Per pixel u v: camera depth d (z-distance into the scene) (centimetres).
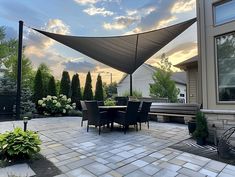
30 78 1513
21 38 750
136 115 597
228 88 447
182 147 426
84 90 1235
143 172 296
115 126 688
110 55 874
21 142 337
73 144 439
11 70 1543
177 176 284
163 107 802
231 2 444
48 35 713
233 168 314
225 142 371
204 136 444
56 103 953
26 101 909
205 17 486
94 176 280
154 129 632
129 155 370
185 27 685
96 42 750
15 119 773
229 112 429
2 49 1667
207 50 479
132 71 1023
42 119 821
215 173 295
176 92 1493
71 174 286
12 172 288
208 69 476
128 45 778
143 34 698
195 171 301
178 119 780
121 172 295
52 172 291
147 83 2095
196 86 1040
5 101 843
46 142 452
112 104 699
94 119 564
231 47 444
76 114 1006
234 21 434
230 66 446
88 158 352
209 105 469
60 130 590
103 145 435
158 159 351
